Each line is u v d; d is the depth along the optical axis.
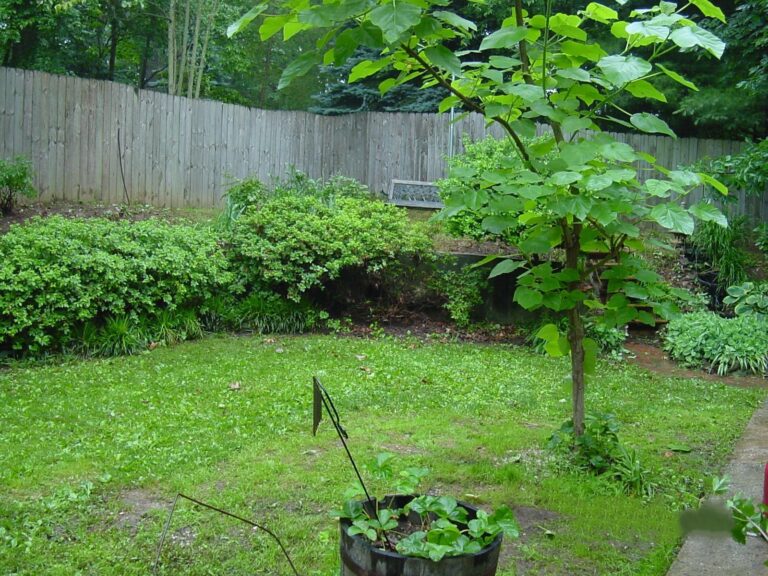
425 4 3.32
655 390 7.29
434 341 9.13
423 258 9.93
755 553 3.50
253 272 9.23
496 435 5.40
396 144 14.50
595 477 4.52
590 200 3.71
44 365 7.18
